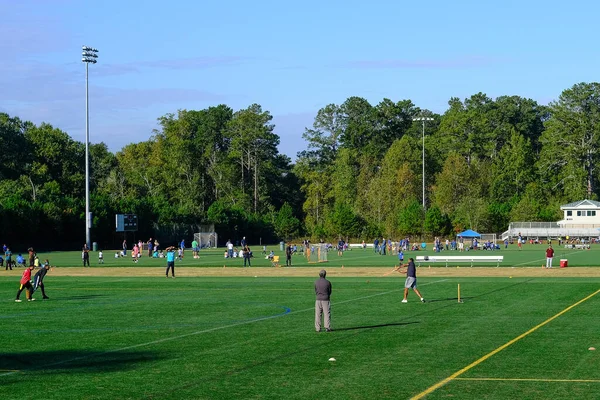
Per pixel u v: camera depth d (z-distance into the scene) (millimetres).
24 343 25766
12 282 55094
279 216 165375
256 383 19000
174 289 47344
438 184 169000
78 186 165625
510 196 180875
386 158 176250
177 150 178375
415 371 20328
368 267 69750
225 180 184000
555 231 154875
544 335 26391
